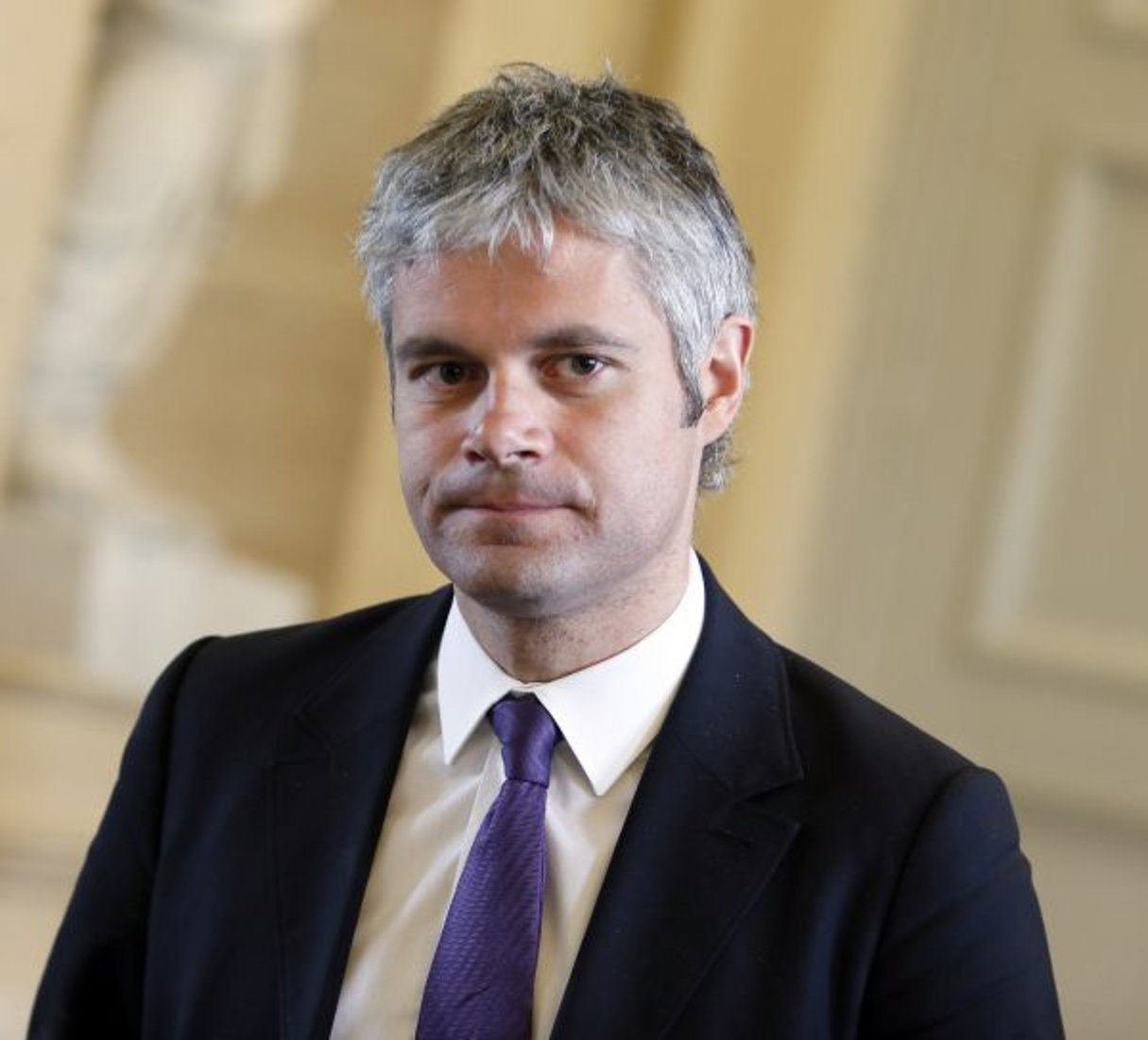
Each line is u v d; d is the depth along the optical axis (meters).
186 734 6.66
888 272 14.94
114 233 13.07
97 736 13.22
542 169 5.70
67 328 13.04
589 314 5.69
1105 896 14.94
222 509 13.40
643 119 5.91
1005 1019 5.86
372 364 13.48
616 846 6.00
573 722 6.14
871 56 14.15
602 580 5.87
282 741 6.49
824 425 14.66
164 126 13.05
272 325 13.40
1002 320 14.94
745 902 5.87
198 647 6.93
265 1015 6.08
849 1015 5.80
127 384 13.23
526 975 5.88
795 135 14.05
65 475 13.13
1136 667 14.79
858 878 5.87
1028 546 14.98
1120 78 14.91
